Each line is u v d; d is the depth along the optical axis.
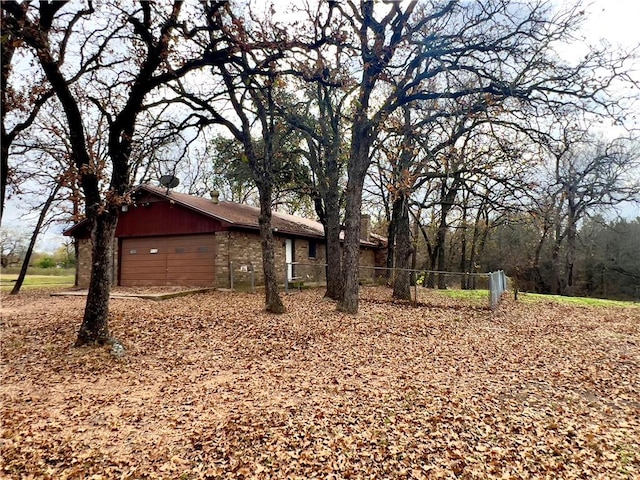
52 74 7.50
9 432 4.90
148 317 11.06
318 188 16.95
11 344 8.53
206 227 17.53
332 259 15.51
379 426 5.14
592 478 4.14
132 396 6.15
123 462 4.35
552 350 9.13
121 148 8.52
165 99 10.62
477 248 31.42
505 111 11.06
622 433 5.13
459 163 14.30
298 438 4.82
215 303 13.74
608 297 28.95
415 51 11.18
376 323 11.24
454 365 7.79
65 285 23.36
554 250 28.58
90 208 8.20
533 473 4.23
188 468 4.25
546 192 17.22
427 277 25.67
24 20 6.26
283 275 20.28
